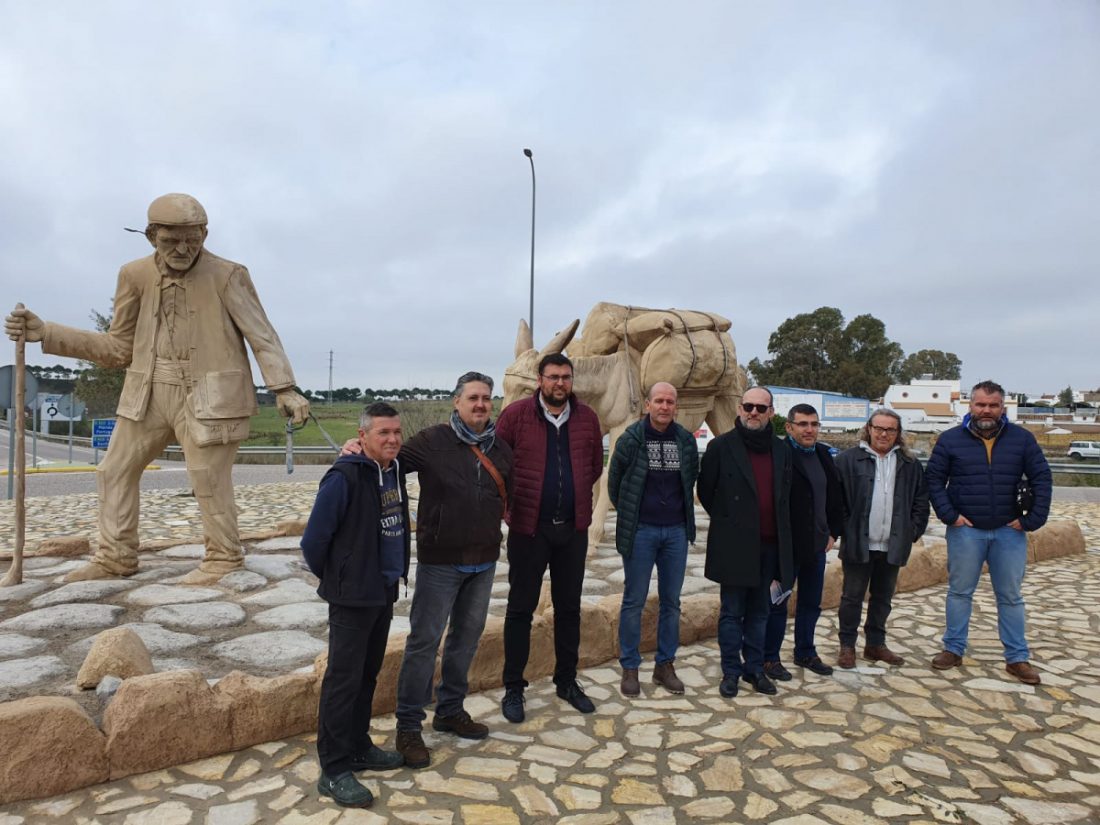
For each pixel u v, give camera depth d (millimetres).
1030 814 3213
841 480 5047
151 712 3377
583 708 4207
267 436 34750
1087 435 47031
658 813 3174
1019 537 4949
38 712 3156
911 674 4945
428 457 3637
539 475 4062
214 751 3535
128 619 5391
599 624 5059
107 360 6602
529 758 3645
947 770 3600
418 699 3596
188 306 6195
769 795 3338
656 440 4551
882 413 5059
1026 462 4934
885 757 3725
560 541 4117
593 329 9117
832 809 3229
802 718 4188
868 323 57188
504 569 7754
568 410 4230
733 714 4230
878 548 5059
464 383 3691
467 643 3828
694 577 7602
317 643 5031
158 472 20328
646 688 4609
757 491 4520
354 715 3449
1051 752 3812
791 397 39312
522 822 3078
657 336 8289
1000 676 4922
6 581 6301
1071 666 5145
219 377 6258
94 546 8602
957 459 5035
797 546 4664
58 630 5102
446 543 3576
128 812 3055
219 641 5039
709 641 5598
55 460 25719
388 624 3447
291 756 3564
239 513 12570
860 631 5906
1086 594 7285
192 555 7680
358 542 3211
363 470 3281
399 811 3129
